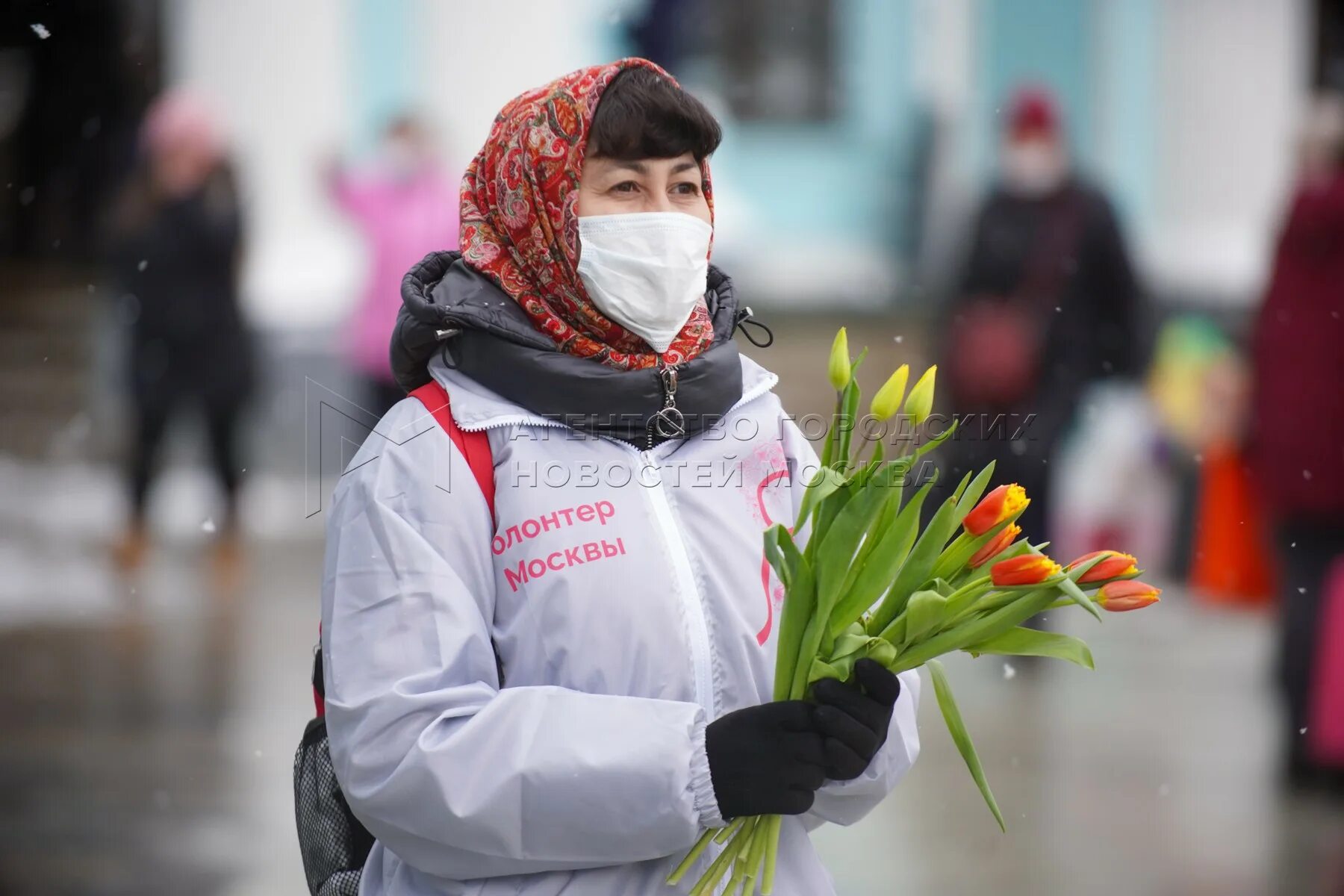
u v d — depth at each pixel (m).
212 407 18.09
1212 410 16.75
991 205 14.53
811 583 4.17
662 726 4.06
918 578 4.27
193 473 21.59
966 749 4.21
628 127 4.44
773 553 4.13
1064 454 14.31
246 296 22.64
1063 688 13.97
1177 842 10.30
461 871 4.19
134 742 11.92
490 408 4.41
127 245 17.89
